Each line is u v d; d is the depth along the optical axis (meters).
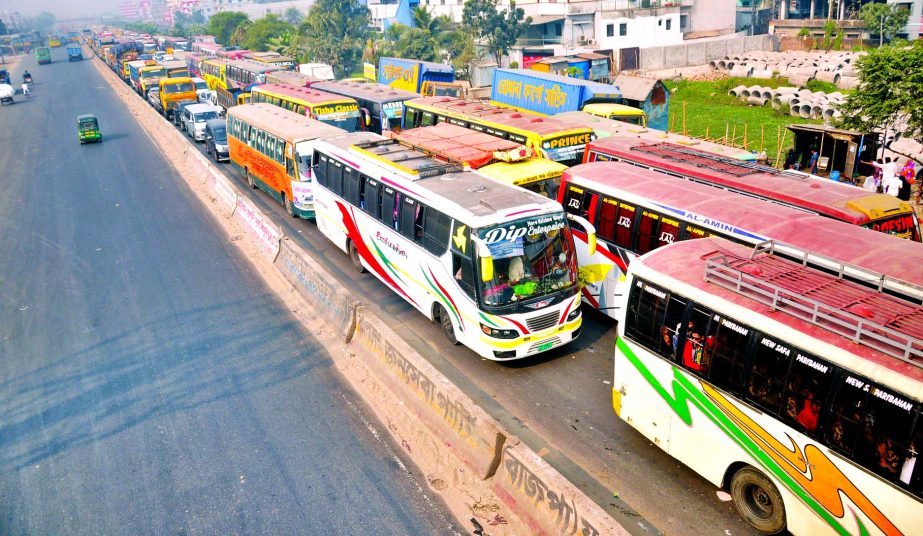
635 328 9.51
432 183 13.91
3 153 37.66
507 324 11.62
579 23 58.00
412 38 58.81
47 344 14.59
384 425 10.88
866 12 50.19
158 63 64.88
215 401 11.90
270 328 14.67
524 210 11.94
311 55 70.44
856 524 7.04
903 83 21.22
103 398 12.26
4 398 12.52
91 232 22.48
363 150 16.84
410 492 9.28
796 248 8.89
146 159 33.78
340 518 8.85
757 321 7.82
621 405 10.05
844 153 22.80
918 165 22.62
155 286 17.50
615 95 26.36
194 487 9.64
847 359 6.93
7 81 75.25
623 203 13.25
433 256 13.02
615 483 9.27
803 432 7.39
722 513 8.62
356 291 16.39
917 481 6.40
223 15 119.69
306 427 10.95
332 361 13.07
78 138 40.50
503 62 61.53
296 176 20.94
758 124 34.22
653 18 56.88
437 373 10.49
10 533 8.93
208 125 32.50
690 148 16.08
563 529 7.73
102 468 10.21
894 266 9.08
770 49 53.62
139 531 8.84
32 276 18.86
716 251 9.57
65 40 196.00
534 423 10.72
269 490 9.48
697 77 48.03
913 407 6.37
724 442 8.42
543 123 20.20
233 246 20.41
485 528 8.52
